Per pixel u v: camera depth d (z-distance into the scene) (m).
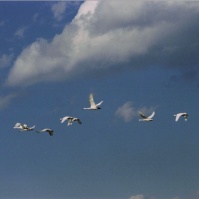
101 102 139.88
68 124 139.50
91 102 138.88
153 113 135.62
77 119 140.00
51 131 145.50
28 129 148.75
